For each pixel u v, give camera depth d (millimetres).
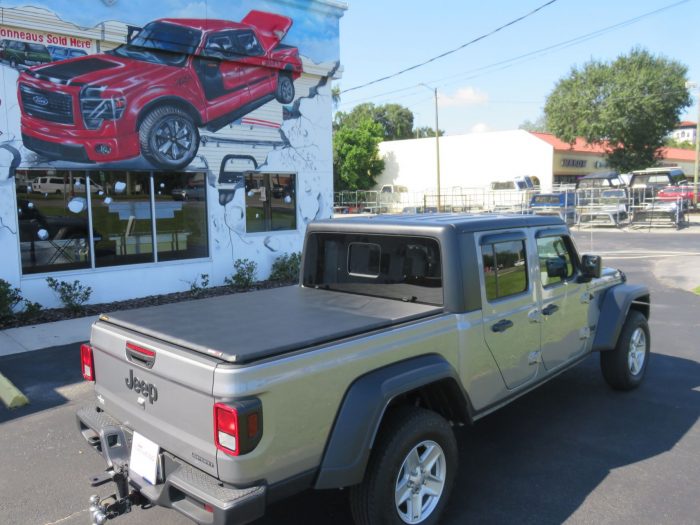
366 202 46844
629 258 16094
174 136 10609
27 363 6746
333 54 13023
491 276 3820
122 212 10172
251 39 11469
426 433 3131
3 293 8336
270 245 12422
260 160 12023
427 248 3752
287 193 12758
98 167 9695
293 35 12195
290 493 2676
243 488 2521
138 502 3008
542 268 4371
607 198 27438
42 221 9219
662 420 4918
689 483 3855
